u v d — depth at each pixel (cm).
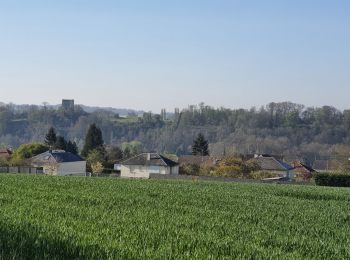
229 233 1552
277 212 2500
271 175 8938
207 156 12000
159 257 998
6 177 4669
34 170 9100
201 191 3884
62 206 1964
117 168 10875
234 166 9031
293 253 1245
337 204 3272
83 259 919
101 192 3078
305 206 3003
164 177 7694
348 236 1734
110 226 1433
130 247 1068
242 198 3384
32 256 900
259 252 1188
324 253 1313
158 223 1612
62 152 10356
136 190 3553
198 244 1222
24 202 2036
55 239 1048
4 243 966
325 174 7106
